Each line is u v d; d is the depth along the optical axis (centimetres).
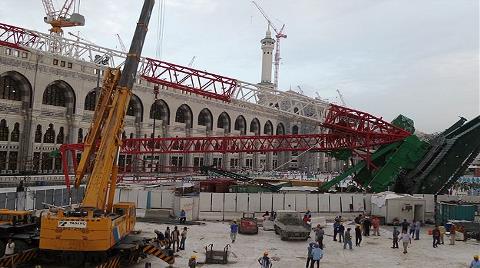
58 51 5197
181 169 9350
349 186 5838
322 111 5750
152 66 5266
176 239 2831
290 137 5756
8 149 6719
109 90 2502
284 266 2552
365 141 5444
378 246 3212
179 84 5391
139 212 4338
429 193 5075
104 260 2150
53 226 1998
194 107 10688
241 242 3203
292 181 6506
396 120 5628
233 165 12331
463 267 2623
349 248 3097
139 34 2519
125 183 6244
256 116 13162
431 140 5344
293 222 3509
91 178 2262
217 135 11619
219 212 4238
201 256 2703
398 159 5197
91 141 2455
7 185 5200
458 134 5028
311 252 2442
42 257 2238
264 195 4381
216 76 5488
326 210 4562
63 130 7638
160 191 4488
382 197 4341
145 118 9219
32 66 6938
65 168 4891
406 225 3155
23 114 6956
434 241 3200
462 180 9494
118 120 2398
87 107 8119
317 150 5675
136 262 2458
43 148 7231
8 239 2303
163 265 2436
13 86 6875
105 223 2028
